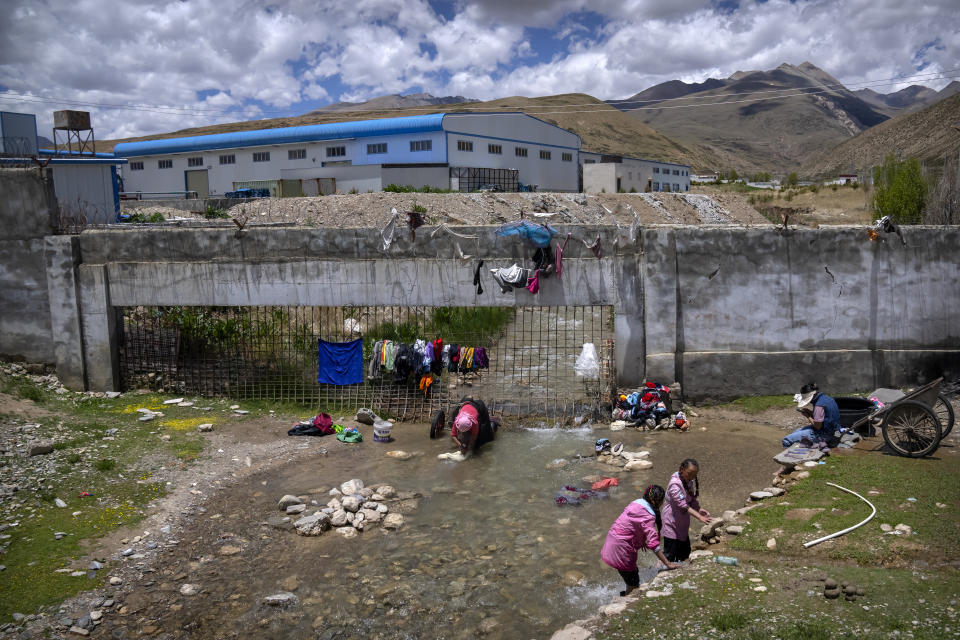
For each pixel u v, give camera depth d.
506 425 13.48
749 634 5.70
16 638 6.57
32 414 12.79
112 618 7.02
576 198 52.72
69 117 29.00
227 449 12.03
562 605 7.13
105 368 14.76
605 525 9.02
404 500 9.94
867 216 51.16
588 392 14.86
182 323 15.85
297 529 8.93
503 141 56.59
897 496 8.40
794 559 7.27
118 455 11.34
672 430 12.73
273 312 15.52
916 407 9.88
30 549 8.22
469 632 6.68
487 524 9.13
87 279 14.59
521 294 13.70
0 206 14.60
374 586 7.60
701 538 8.18
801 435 10.95
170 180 62.00
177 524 9.22
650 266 13.25
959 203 20.09
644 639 5.86
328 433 13.06
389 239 13.84
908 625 5.66
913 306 13.16
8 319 15.00
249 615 7.06
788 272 13.24
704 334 13.48
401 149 51.19
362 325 17.77
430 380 14.38
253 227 15.80
